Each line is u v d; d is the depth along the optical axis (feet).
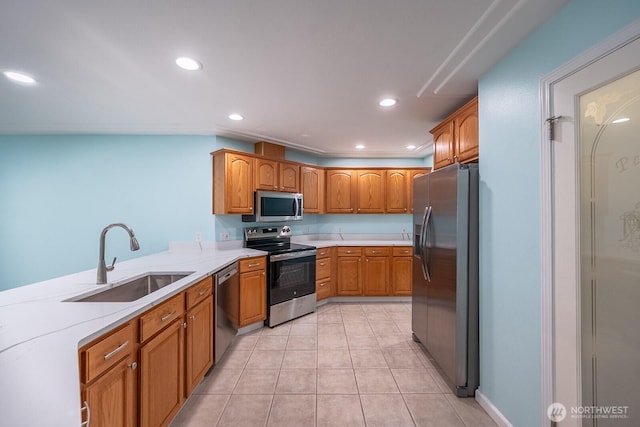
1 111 7.76
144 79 6.00
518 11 3.88
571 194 3.68
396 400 5.85
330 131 10.05
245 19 4.13
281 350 8.03
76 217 9.83
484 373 5.64
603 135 3.35
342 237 14.60
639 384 3.10
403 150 13.15
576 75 3.60
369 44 4.80
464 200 5.85
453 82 6.13
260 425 5.14
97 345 3.26
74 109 7.67
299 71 5.73
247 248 10.73
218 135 10.24
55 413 2.87
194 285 5.88
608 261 3.35
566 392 3.77
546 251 4.04
